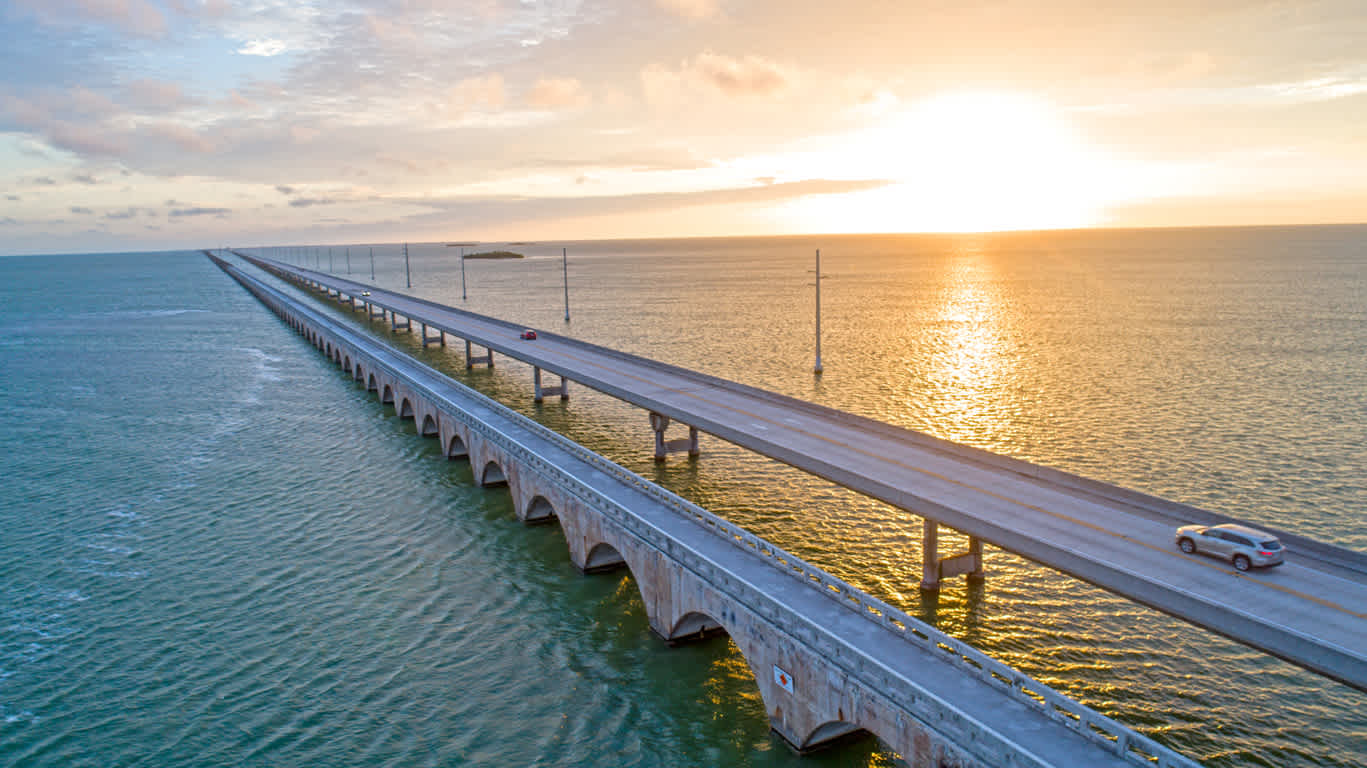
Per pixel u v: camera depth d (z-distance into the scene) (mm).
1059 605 41688
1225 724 32344
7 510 60312
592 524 44406
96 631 41781
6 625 42594
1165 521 32969
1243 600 25781
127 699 35750
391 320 170250
